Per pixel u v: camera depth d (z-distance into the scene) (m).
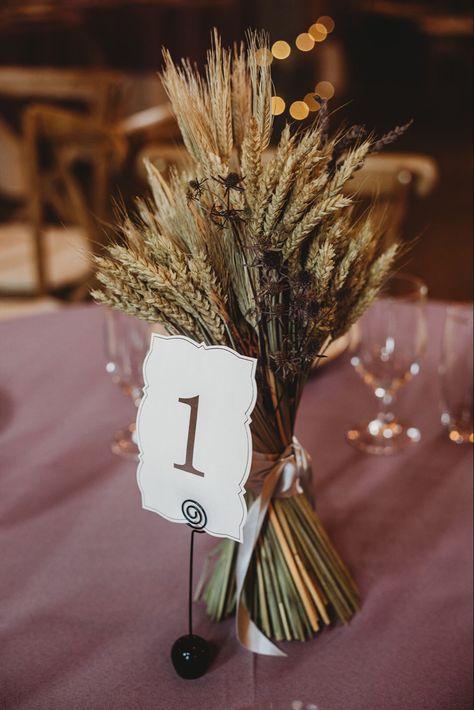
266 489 0.62
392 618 0.67
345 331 0.62
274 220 0.53
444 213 3.48
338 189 0.54
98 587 0.71
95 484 0.84
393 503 0.81
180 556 0.74
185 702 0.60
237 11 4.14
